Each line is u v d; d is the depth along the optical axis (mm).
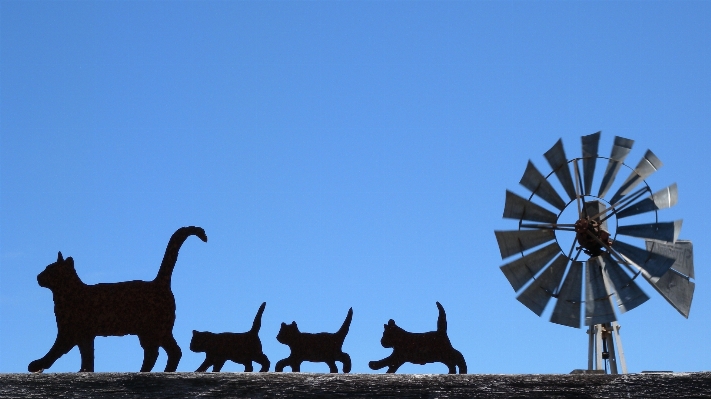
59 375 7258
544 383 7051
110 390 7195
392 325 9344
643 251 10070
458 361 9227
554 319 9789
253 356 9078
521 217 10523
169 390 7180
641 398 6922
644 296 9648
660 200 10258
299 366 9289
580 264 10156
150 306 8656
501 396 7035
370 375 7176
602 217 10648
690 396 6867
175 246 8852
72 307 8625
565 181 10570
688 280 10148
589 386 7012
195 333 9094
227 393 7148
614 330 9781
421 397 7062
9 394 7160
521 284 10125
